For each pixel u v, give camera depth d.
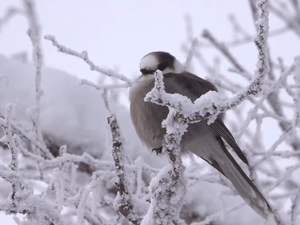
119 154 5.98
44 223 5.84
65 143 9.57
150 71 9.20
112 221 8.63
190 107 5.18
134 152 9.80
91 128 9.70
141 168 8.21
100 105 10.05
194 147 8.75
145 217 5.87
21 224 5.94
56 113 9.62
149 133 8.81
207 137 8.57
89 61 9.27
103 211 10.37
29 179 9.07
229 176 8.50
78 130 9.62
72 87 10.06
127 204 6.17
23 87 9.73
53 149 9.60
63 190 7.04
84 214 7.62
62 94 9.88
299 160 10.95
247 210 9.37
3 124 5.83
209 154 8.74
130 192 6.18
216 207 9.39
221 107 5.07
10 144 5.80
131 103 8.95
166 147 5.69
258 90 4.87
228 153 8.59
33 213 5.80
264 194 8.46
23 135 8.76
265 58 4.74
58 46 8.92
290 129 8.74
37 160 8.44
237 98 4.99
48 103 9.71
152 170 8.53
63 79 10.12
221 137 8.62
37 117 8.99
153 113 8.60
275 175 10.73
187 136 8.56
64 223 5.92
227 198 9.55
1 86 9.52
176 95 5.19
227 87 10.41
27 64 10.24
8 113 5.87
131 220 6.21
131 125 10.10
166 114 8.52
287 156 9.43
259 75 4.80
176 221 8.16
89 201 8.52
